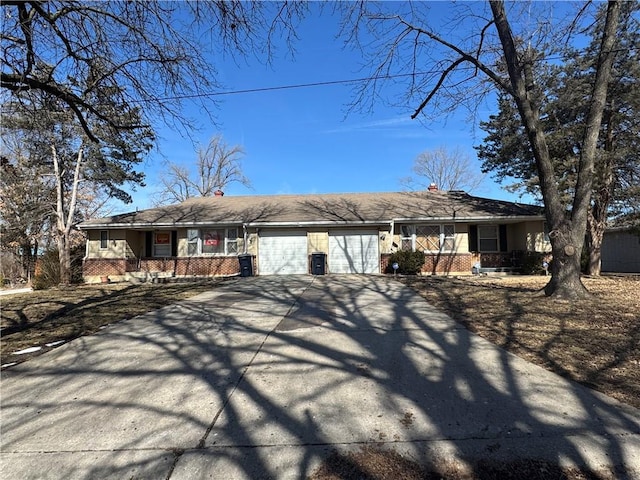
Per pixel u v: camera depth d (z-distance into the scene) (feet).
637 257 72.28
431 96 35.78
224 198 76.13
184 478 9.19
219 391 14.21
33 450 10.68
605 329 20.18
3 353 20.29
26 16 20.99
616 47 42.98
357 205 66.54
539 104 50.26
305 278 53.26
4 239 86.07
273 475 9.21
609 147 50.47
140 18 22.61
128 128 28.35
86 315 29.81
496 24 30.81
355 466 9.45
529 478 8.88
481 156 67.31
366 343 19.65
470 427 11.10
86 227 61.77
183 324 25.40
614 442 10.12
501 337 19.76
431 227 60.75
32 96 24.14
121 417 12.47
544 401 12.52
